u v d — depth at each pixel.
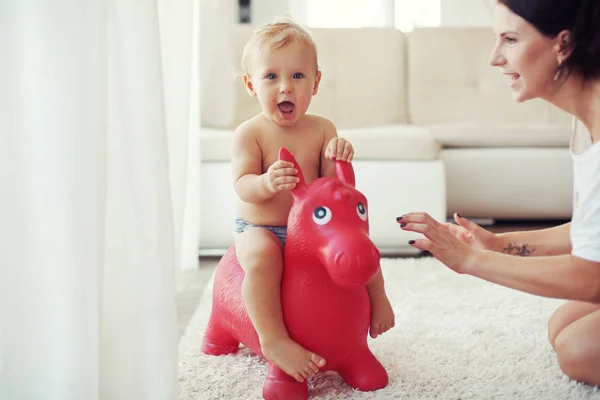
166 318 0.83
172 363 0.83
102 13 0.77
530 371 1.12
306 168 1.12
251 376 1.11
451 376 1.10
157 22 0.82
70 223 0.77
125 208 0.84
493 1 2.71
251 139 1.10
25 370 0.79
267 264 1.00
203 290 1.72
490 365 1.15
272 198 1.08
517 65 0.94
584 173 0.97
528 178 2.33
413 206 2.06
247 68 1.11
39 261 0.78
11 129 0.77
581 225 0.95
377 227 2.06
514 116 2.66
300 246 0.98
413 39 2.75
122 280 0.84
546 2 0.87
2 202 0.77
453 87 2.71
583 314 1.15
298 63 1.06
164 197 0.82
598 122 0.96
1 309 0.78
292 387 1.01
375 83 2.66
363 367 1.05
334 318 0.99
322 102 2.62
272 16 3.43
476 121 2.67
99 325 0.81
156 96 0.82
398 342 1.27
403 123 2.69
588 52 0.89
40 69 0.76
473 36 2.75
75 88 0.76
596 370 1.04
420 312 1.47
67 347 0.78
